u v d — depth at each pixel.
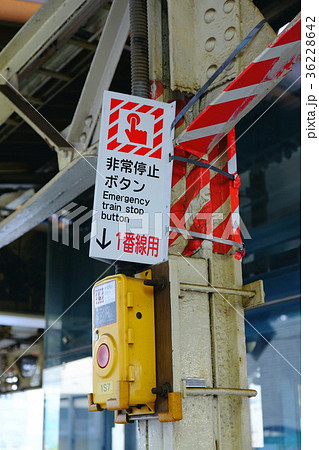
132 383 2.49
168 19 3.11
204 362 2.74
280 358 7.51
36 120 4.59
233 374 2.81
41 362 11.71
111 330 2.56
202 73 3.07
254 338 7.89
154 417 2.55
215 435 2.66
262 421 7.43
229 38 3.00
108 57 4.14
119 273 2.81
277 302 7.82
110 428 9.59
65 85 6.50
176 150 2.94
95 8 4.58
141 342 2.55
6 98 4.80
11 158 8.44
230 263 2.93
